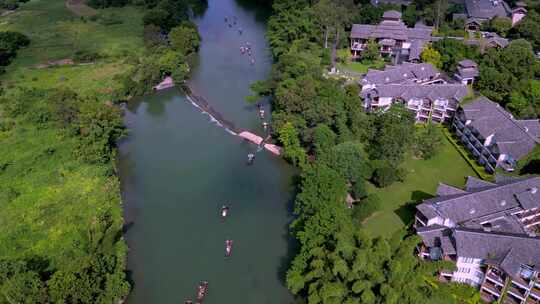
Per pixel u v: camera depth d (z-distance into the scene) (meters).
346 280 73.19
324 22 189.12
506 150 114.62
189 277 94.12
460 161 127.31
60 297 77.00
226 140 140.25
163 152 135.25
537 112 140.00
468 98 139.38
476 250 82.19
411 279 72.94
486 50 173.12
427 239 87.62
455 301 78.38
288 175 123.81
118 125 136.00
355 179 110.69
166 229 106.44
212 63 193.75
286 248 100.81
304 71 146.25
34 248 97.56
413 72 160.50
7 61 193.38
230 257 98.69
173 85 176.75
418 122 145.12
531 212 96.62
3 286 79.31
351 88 147.62
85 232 101.94
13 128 143.12
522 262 79.12
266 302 88.62
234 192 118.19
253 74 182.88
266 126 145.75
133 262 97.56
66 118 138.00
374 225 102.75
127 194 118.25
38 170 122.88
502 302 82.75
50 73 184.00
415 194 112.94
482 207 93.62
